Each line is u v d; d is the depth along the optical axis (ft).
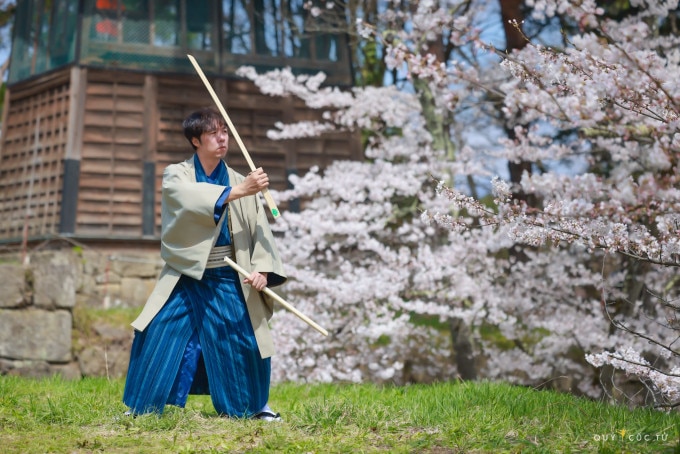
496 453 17.54
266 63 65.26
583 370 50.49
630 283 47.67
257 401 22.72
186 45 63.72
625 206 29.45
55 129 61.93
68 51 62.13
